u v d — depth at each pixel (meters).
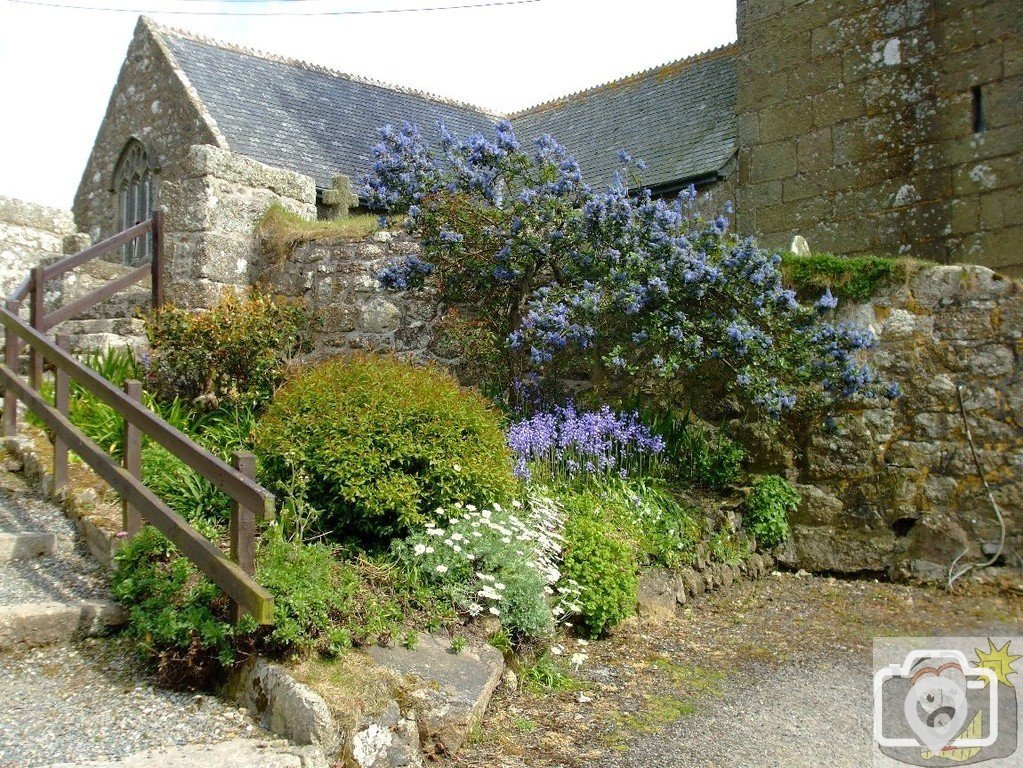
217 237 8.96
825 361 6.75
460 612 4.69
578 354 7.81
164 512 4.36
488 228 7.32
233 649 3.93
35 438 6.22
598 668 5.02
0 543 4.80
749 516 7.33
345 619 4.15
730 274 6.86
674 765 3.84
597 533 5.71
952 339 6.86
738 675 5.00
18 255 9.95
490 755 3.87
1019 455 6.56
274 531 4.57
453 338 8.11
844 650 5.45
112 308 9.50
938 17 9.02
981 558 6.68
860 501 7.16
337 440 4.99
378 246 8.68
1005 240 8.52
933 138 9.05
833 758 3.94
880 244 9.41
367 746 3.59
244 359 7.04
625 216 7.08
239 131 13.59
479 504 5.37
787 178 10.20
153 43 14.50
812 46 9.99
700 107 13.84
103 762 3.25
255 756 3.35
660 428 7.51
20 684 3.87
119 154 15.09
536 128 16.98
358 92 16.47
